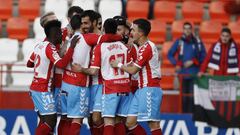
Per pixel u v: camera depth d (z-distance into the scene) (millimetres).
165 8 52156
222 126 37438
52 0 52062
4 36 50594
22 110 37906
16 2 52844
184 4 52469
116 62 27438
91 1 51188
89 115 28875
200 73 37688
